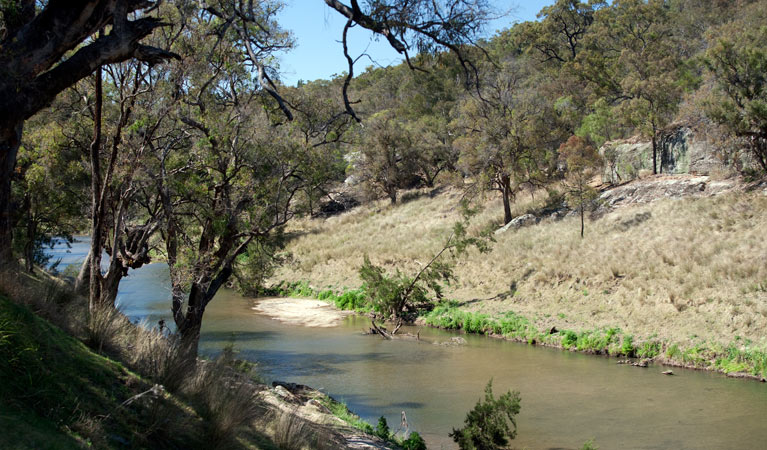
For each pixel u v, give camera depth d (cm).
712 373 2086
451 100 6094
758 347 2091
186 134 1541
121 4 818
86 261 1552
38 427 491
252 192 1549
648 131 3878
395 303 3334
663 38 6488
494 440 1327
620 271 2905
